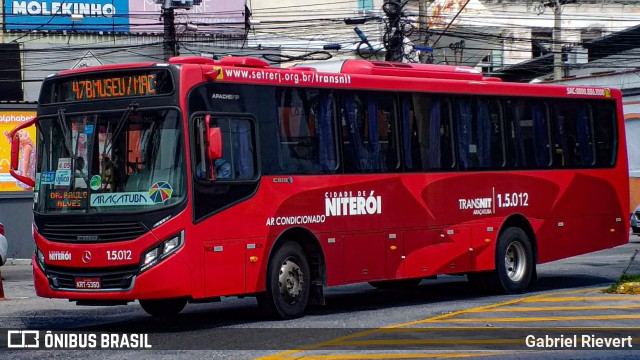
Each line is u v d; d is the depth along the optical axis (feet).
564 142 114.32
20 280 146.20
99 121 79.41
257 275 82.48
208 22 250.57
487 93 105.81
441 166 100.07
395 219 94.84
